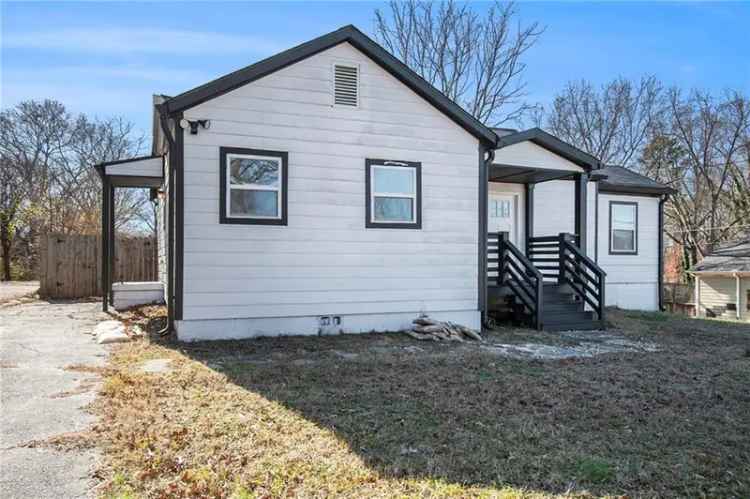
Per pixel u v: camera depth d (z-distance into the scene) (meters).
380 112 8.93
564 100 27.59
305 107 8.45
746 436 4.02
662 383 5.75
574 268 10.95
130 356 6.56
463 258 9.50
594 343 8.66
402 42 24.28
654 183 15.14
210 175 7.89
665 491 3.02
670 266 26.91
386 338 8.35
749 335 10.08
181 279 7.75
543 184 12.80
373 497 2.85
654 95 26.34
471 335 8.70
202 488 2.92
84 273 14.28
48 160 26.28
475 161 9.62
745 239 20.72
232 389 5.05
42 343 7.38
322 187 8.53
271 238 8.23
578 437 3.90
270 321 8.22
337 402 4.67
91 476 3.07
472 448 3.61
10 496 2.80
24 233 22.27
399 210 9.05
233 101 8.03
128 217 26.59
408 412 4.41
